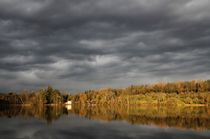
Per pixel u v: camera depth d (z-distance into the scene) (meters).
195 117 95.31
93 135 57.97
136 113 119.50
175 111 130.62
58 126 72.56
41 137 55.62
